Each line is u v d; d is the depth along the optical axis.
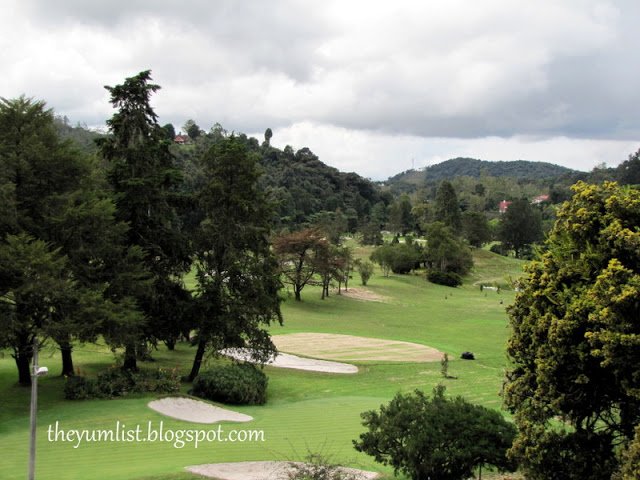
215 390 34.88
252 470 21.17
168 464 21.58
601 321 17.38
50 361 43.25
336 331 68.56
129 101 37.16
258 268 40.44
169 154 40.06
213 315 39.25
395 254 132.62
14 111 31.73
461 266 135.38
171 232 38.53
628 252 18.89
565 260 20.70
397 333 69.69
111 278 34.16
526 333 21.25
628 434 19.12
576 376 19.06
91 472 20.20
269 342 41.25
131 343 33.78
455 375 47.12
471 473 19.89
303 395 39.84
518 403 21.05
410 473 19.78
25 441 23.97
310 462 19.50
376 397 39.12
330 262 94.38
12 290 28.17
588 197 20.72
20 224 30.69
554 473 19.17
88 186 33.97
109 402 31.39
